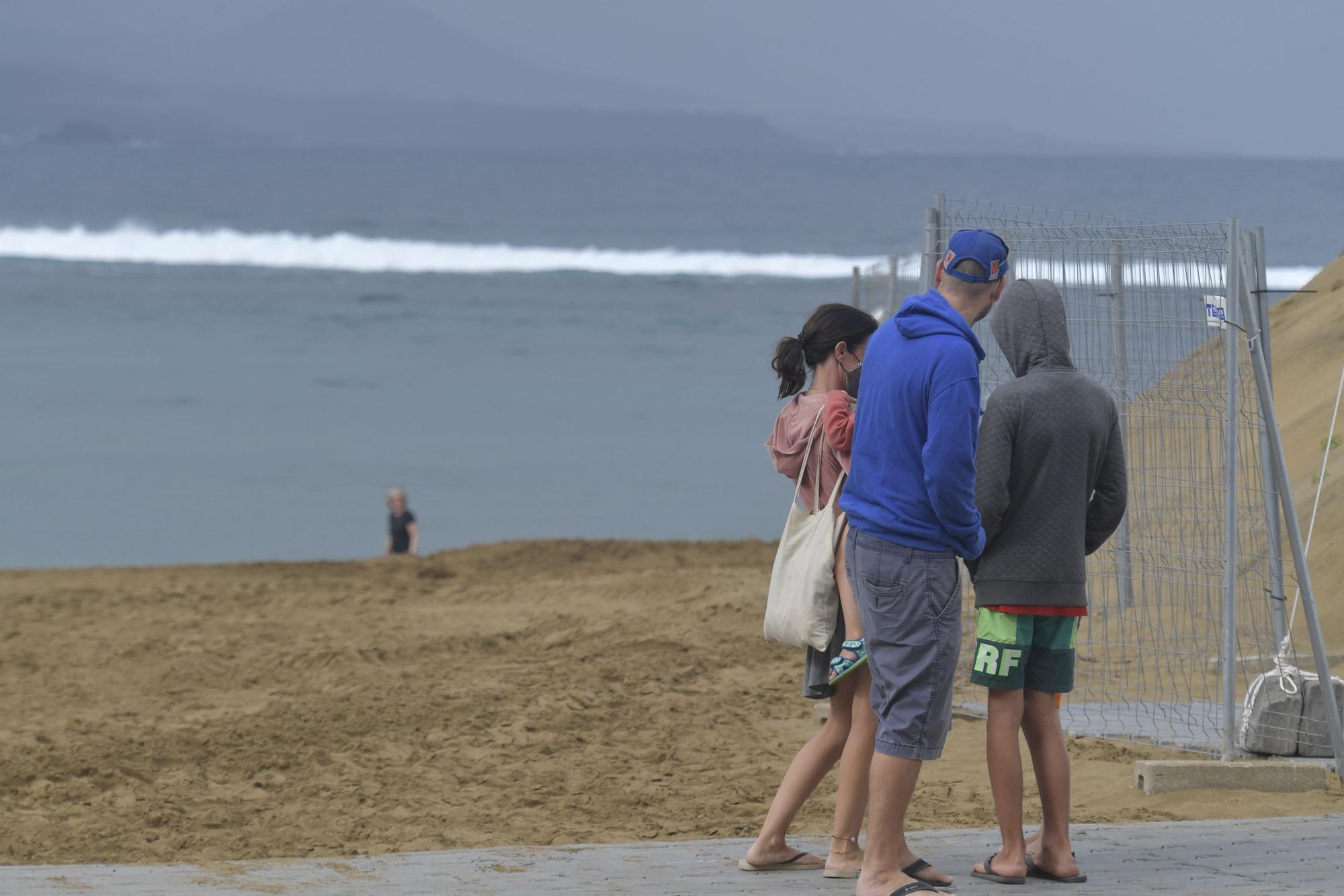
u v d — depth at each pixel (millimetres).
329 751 22938
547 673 27953
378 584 41312
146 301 130875
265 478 61656
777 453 14586
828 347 14625
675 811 19062
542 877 14117
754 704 25344
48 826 18953
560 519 55406
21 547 50625
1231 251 18750
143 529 53125
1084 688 23984
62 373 86875
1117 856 14672
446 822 18844
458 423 74125
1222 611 21641
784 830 14484
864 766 13992
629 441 70500
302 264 187625
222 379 86188
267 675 29172
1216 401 21469
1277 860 14312
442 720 24625
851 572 13406
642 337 110688
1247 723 19906
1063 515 13828
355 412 76750
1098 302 21969
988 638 13953
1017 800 13914
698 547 45812
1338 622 24812
